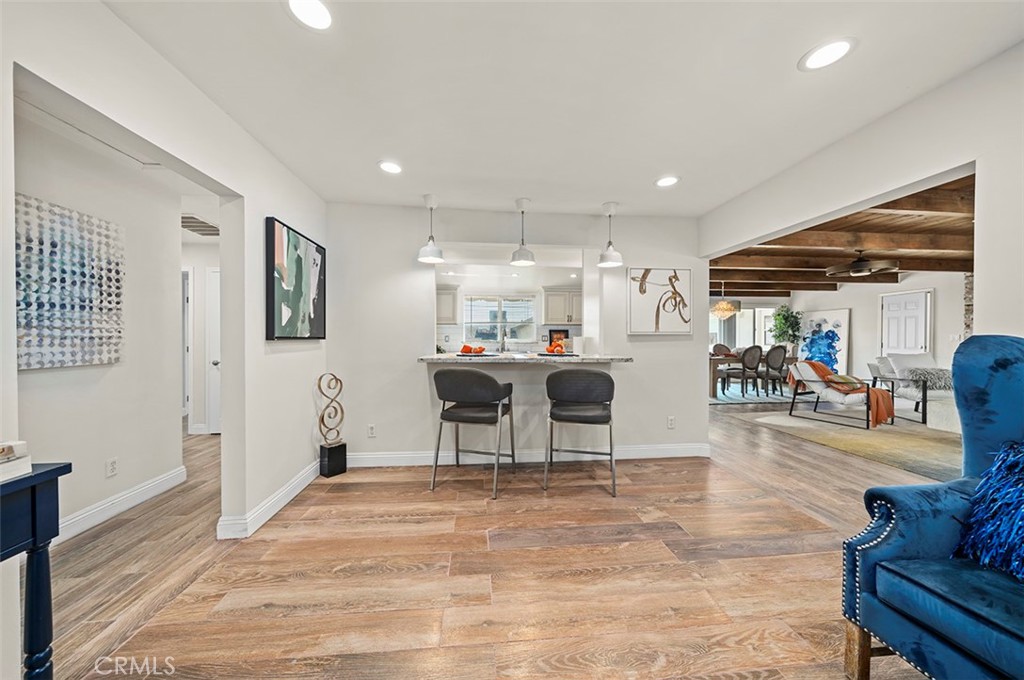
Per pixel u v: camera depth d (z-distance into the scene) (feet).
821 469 11.55
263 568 6.55
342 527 7.97
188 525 8.03
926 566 3.96
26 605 3.17
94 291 8.04
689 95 6.28
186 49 5.33
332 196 10.91
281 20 4.81
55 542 7.34
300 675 4.51
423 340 11.84
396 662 4.70
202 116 6.28
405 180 9.76
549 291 23.36
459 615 5.48
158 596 5.84
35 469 3.13
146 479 9.34
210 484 10.25
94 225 8.06
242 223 7.47
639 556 6.93
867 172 7.13
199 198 10.67
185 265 15.39
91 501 8.00
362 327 11.63
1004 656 3.08
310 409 10.44
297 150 8.22
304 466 10.12
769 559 6.86
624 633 5.17
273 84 6.07
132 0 4.54
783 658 4.78
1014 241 5.08
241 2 4.54
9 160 3.64
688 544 7.34
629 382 12.59
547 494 9.67
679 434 12.77
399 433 11.84
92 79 4.52
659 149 8.09
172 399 10.10
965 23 4.75
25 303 6.82
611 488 10.02
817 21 4.78
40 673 3.18
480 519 8.32
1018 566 3.72
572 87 6.10
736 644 4.99
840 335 28.55
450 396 9.87
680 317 12.71
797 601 5.79
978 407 4.69
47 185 7.21
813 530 7.86
